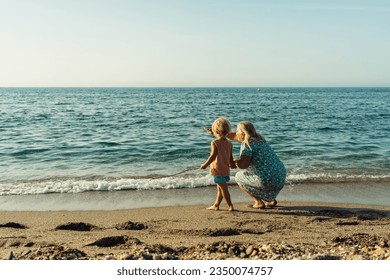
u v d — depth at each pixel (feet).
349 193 23.56
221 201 21.70
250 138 20.10
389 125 70.03
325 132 58.59
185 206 20.81
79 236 15.19
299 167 31.53
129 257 11.76
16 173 29.55
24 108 124.57
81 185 25.26
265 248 12.91
